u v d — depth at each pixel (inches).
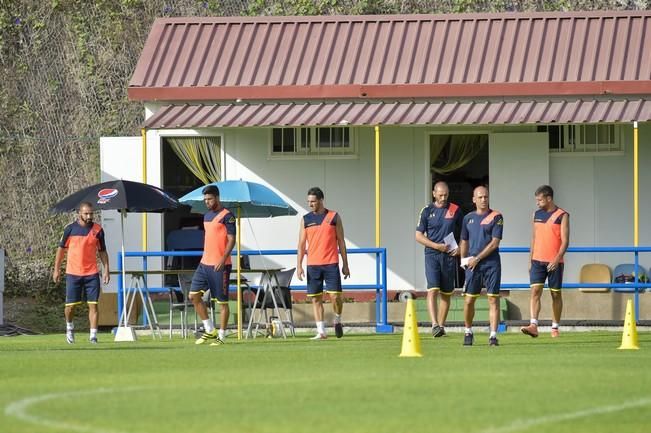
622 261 3184.1
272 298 2684.5
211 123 3011.8
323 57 3228.3
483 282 2311.8
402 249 3240.7
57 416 1235.9
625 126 3201.3
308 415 1237.1
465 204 3277.6
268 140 3270.2
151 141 3265.3
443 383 1518.2
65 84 3870.6
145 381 1568.7
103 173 3277.6
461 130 3245.6
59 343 2541.8
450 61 3179.1
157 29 3339.1
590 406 1305.4
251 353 2075.5
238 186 2598.4
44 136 3853.3
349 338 2615.7
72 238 2561.5
